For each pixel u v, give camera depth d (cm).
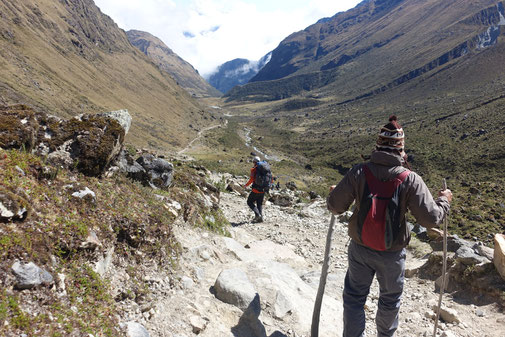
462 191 5816
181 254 473
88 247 321
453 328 423
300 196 1720
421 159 13062
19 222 283
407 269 630
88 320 270
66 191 362
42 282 257
